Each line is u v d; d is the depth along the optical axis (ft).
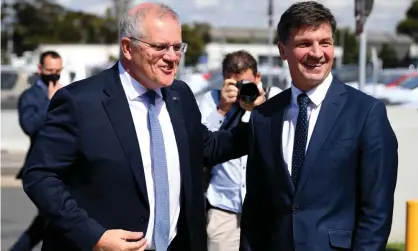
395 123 21.06
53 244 10.58
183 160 10.75
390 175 9.68
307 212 9.77
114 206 10.20
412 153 20.76
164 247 10.40
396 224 20.99
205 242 11.16
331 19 9.76
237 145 11.62
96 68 87.97
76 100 10.22
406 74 60.03
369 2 26.94
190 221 10.76
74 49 208.23
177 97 11.07
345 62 177.06
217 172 15.23
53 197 10.03
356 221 9.82
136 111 10.52
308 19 9.59
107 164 10.15
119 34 10.51
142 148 10.41
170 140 10.71
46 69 22.38
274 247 10.11
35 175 10.18
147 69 10.14
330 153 9.70
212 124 14.08
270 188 10.19
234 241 15.19
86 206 10.27
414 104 46.03
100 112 10.25
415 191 20.86
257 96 13.50
